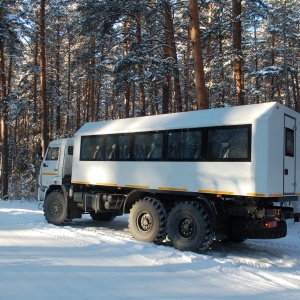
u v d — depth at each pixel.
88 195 10.22
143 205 8.62
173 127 8.27
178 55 29.81
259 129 6.98
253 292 5.07
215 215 7.59
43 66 20.97
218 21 18.78
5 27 21.83
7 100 22.98
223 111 7.76
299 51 29.72
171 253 7.18
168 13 17.92
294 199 7.64
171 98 28.66
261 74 20.97
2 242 7.57
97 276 5.40
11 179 25.69
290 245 9.24
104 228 10.81
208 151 7.66
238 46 16.02
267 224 7.26
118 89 17.84
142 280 5.33
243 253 8.22
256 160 6.95
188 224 7.82
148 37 19.17
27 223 10.55
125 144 9.30
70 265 5.94
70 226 10.93
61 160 11.20
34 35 23.78
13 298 4.38
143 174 8.80
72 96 40.19
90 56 19.61
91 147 10.19
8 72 31.20
